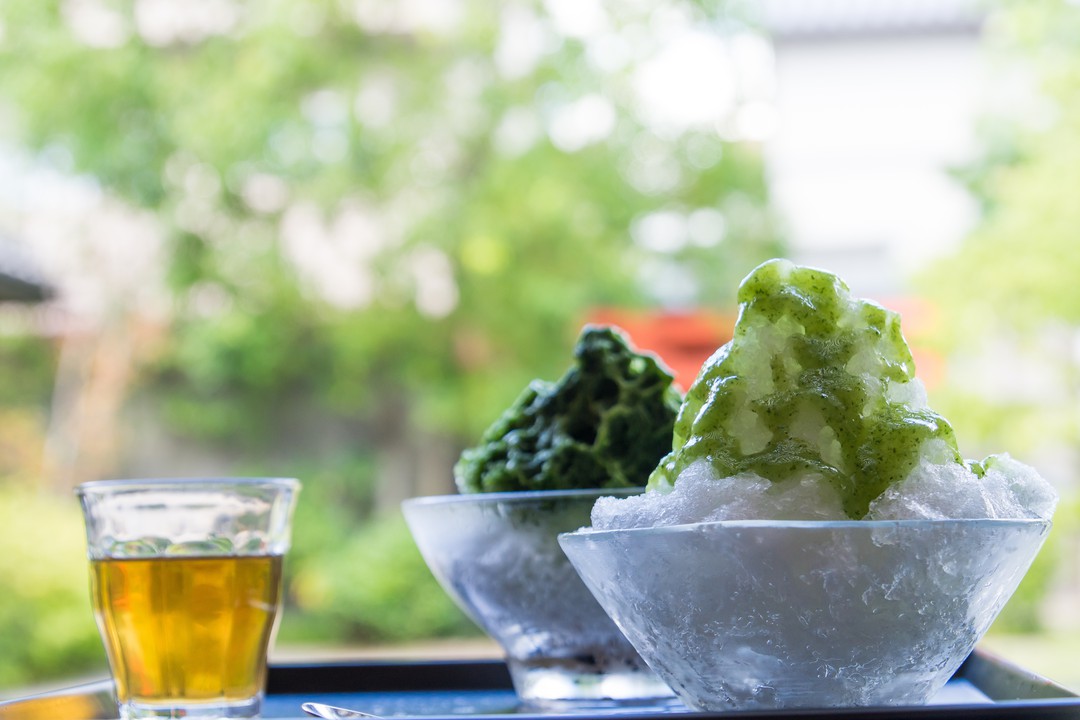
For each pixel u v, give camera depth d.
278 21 5.62
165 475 6.54
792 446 0.65
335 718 0.78
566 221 5.69
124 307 6.23
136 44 5.74
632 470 0.88
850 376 0.67
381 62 5.93
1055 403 5.03
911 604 0.62
